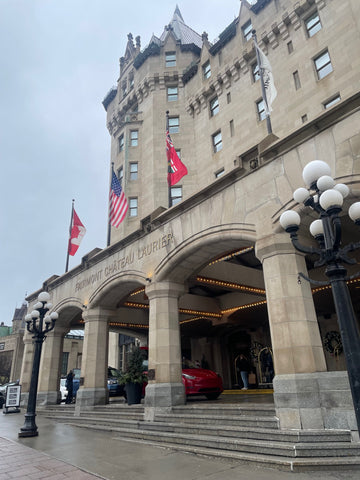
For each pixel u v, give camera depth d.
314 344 7.68
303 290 8.14
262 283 17.02
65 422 13.85
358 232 11.59
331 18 19.02
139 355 14.26
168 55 31.03
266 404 8.80
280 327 7.93
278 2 22.12
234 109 23.75
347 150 7.63
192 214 11.30
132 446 8.28
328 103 18.52
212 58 26.53
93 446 8.45
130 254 13.91
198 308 19.67
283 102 20.41
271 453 6.20
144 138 28.98
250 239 9.26
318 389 7.14
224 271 15.58
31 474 5.97
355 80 17.28
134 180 28.39
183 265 11.91
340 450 5.84
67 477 5.75
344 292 4.11
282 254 8.45
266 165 9.32
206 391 12.60
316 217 8.33
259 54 11.55
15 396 18.27
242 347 22.81
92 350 15.17
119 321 21.19
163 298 12.02
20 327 53.12
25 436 10.06
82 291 16.81
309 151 8.38
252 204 9.41
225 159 23.48
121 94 34.09
